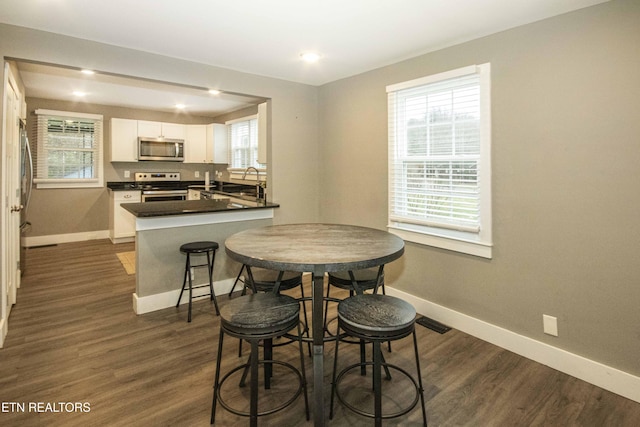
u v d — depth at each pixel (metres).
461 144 2.75
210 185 6.93
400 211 3.27
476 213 2.69
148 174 6.46
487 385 2.12
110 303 3.34
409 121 3.15
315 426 1.65
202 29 2.52
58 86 4.48
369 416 1.66
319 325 1.66
